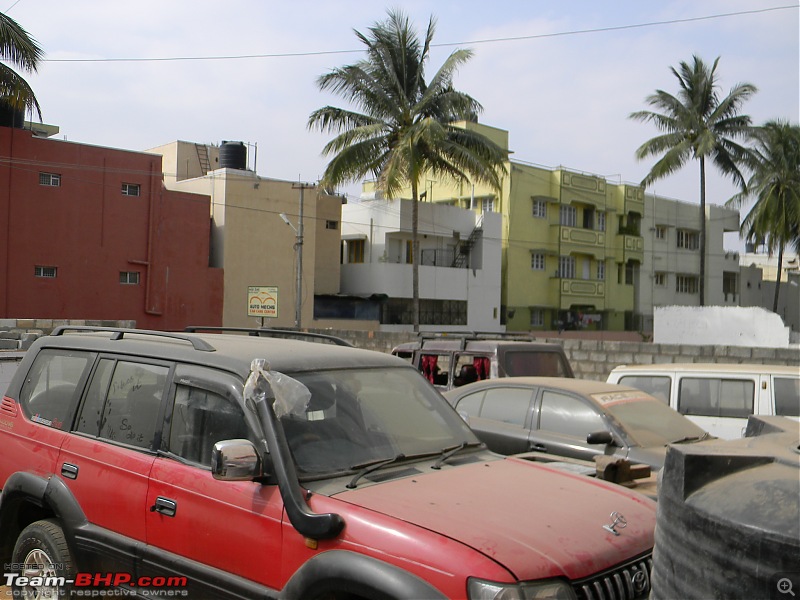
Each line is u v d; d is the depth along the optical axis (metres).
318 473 3.49
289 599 3.14
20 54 22.50
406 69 29.75
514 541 3.01
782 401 8.22
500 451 7.26
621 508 3.60
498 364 9.73
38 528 4.38
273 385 3.53
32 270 27.86
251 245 33.59
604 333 44.41
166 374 4.15
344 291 39.62
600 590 3.04
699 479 2.29
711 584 2.11
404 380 4.41
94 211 29.23
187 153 39.38
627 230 48.91
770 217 38.72
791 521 1.95
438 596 2.80
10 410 4.91
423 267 38.75
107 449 4.18
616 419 6.75
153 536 3.83
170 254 31.22
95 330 4.90
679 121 35.19
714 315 25.80
